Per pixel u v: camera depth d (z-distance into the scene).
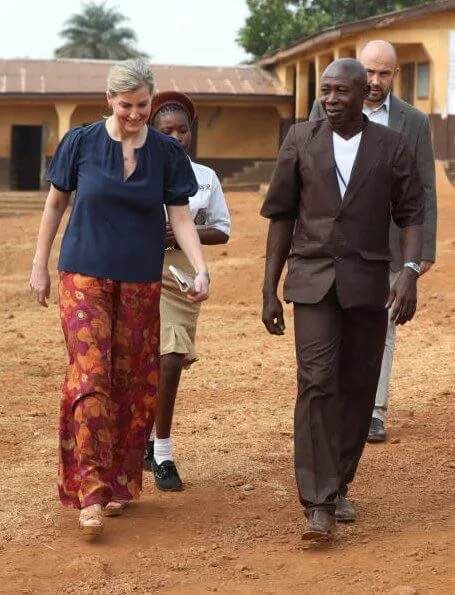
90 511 5.71
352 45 30.77
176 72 38.00
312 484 5.72
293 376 10.44
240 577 5.35
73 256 5.87
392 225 7.64
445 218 21.45
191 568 5.48
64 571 5.42
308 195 5.96
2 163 36.66
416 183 6.06
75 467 5.95
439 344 11.97
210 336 12.91
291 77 36.66
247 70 38.56
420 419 8.62
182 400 9.36
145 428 6.11
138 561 5.57
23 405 9.20
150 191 5.89
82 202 5.87
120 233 5.86
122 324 5.94
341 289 5.84
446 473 7.14
